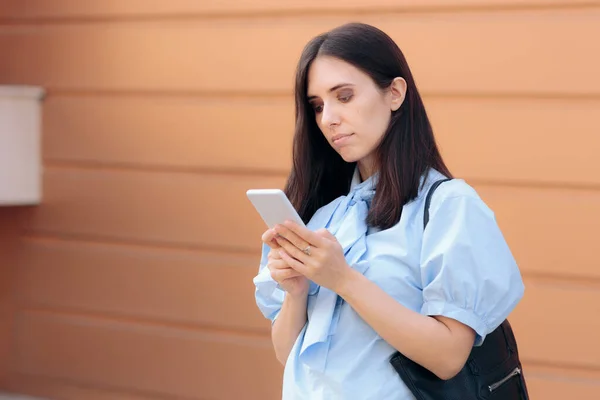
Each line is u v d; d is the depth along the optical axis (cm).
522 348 430
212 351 506
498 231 220
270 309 256
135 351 529
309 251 212
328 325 222
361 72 228
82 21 535
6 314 568
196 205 507
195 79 504
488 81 434
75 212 543
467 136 439
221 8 495
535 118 426
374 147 232
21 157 545
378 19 457
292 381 231
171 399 518
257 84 487
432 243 217
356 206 235
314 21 472
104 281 536
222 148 499
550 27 421
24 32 553
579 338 421
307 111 242
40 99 550
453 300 213
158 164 517
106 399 538
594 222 417
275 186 486
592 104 416
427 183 226
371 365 220
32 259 558
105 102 532
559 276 424
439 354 211
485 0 433
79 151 540
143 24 518
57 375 553
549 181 424
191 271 511
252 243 493
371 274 221
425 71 446
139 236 524
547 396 425
